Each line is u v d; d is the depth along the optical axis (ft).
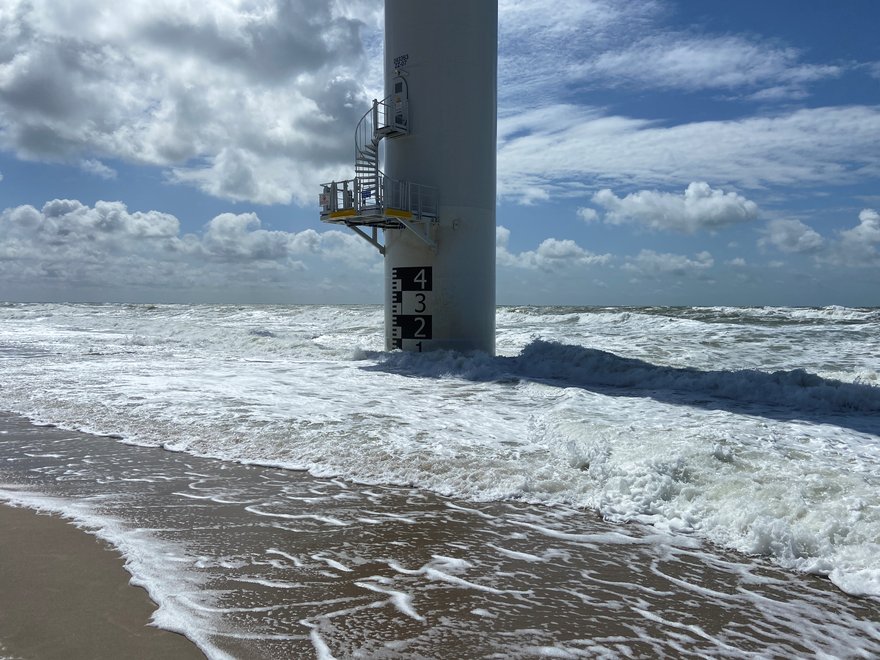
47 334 79.36
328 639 8.81
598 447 18.07
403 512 14.51
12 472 17.84
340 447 19.71
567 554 12.05
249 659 8.23
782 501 13.30
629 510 14.29
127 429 23.09
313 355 50.55
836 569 10.96
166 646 8.51
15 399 29.37
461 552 12.14
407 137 47.21
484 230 47.88
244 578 10.87
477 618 9.50
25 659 8.11
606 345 56.80
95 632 8.89
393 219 46.47
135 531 13.19
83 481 16.96
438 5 46.34
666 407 25.16
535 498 15.37
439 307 46.93
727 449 17.12
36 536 12.87
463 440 20.44
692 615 9.64
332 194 47.47
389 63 48.44
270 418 23.85
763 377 29.73
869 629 9.21
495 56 49.16
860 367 41.75
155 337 69.56
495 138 49.37
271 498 15.52
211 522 13.76
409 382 34.71
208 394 29.63
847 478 14.66
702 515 13.69
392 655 8.41
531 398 29.25
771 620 9.49
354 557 11.87
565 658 8.41
